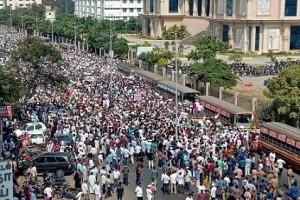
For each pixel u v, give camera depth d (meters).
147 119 65.75
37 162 50.59
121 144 54.28
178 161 50.41
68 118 66.50
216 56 142.88
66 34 198.12
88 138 55.59
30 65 85.88
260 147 60.41
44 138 59.78
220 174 47.31
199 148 52.66
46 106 75.88
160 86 96.12
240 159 50.22
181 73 108.88
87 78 102.81
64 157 51.12
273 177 45.53
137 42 186.38
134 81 103.06
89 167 48.25
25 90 77.69
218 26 171.75
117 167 50.59
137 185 44.75
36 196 42.59
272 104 70.69
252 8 156.75
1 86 66.31
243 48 160.38
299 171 54.72
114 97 83.31
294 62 130.62
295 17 157.62
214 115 76.38
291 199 43.50
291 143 55.69
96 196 44.22
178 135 57.62
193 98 86.94
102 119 65.38
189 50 161.88
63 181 48.25
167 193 47.09
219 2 171.50
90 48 169.88
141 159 53.34
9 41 191.62
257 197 42.25
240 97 91.62
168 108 75.38
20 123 66.00
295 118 68.19
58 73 90.50
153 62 123.94
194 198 45.22
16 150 53.78
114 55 152.25
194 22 198.62
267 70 124.69
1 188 25.19
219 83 92.81
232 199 42.09
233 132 62.41
